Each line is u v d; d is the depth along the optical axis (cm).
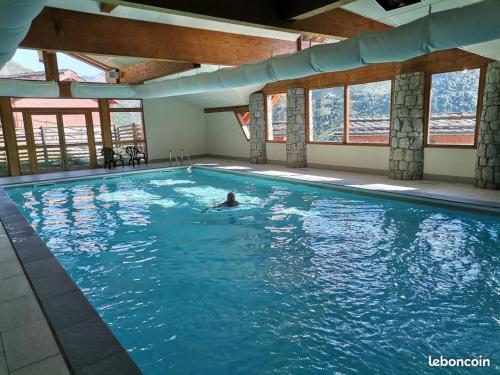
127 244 575
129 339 331
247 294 408
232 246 554
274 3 497
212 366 293
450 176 850
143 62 1116
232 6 462
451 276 430
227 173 1177
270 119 1351
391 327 338
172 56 731
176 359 303
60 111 1288
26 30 370
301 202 783
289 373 283
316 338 325
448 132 1189
